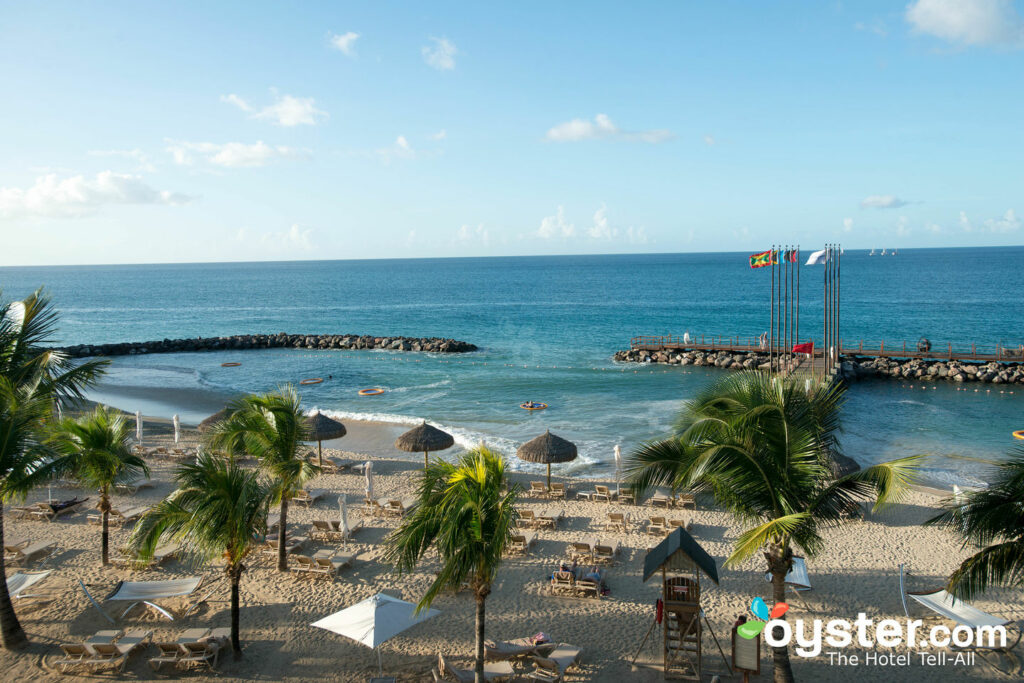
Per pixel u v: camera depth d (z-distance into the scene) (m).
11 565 15.75
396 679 11.15
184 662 11.73
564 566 14.54
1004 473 9.74
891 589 14.28
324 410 35.47
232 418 14.91
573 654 11.38
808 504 10.01
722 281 167.50
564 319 87.06
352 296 140.62
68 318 95.81
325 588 14.65
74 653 11.55
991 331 67.50
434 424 31.78
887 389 40.03
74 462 13.54
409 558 10.30
